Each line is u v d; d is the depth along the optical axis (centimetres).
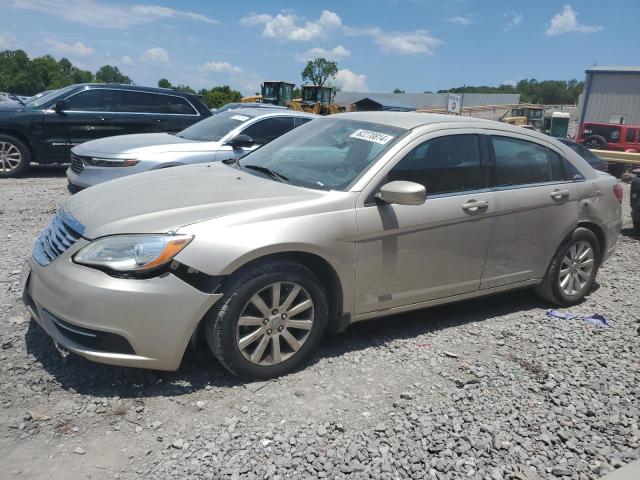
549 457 305
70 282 321
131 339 319
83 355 322
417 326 466
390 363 396
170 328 323
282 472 277
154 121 1130
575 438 323
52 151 1080
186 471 273
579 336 464
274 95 3484
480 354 421
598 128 2542
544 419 339
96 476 268
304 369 379
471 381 374
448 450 302
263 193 382
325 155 434
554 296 520
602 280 637
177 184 407
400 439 309
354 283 387
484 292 468
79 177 798
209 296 328
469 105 6141
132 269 318
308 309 370
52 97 1085
